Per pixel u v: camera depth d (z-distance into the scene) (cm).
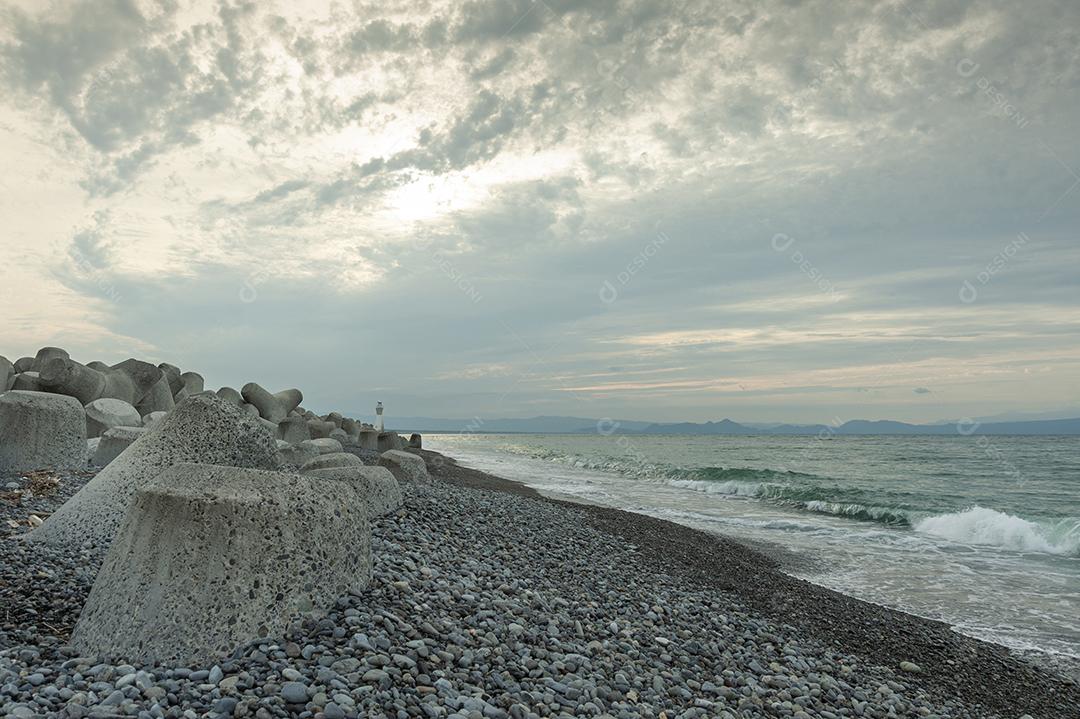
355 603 564
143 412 2222
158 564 478
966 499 2552
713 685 616
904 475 3594
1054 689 776
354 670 454
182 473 532
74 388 1886
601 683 551
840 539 1678
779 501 2428
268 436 845
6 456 1039
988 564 1408
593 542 1266
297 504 541
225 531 491
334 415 4359
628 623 750
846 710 629
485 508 1405
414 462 1859
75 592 571
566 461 4828
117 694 381
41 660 439
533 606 722
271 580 500
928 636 912
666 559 1240
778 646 798
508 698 469
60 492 950
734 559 1332
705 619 858
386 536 888
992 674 804
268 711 384
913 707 670
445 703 441
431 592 664
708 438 13212
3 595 547
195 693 400
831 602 1041
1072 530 1612
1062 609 1085
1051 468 4081
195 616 464
